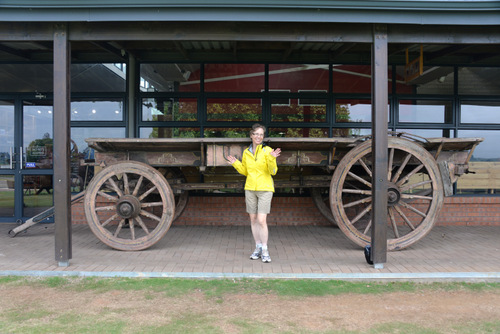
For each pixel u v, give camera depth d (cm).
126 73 679
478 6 403
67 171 434
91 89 684
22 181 700
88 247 529
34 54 691
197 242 564
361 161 493
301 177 589
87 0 399
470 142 509
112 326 299
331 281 401
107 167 508
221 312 327
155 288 379
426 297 363
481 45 626
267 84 688
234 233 627
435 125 695
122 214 498
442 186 503
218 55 685
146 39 431
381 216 432
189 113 689
